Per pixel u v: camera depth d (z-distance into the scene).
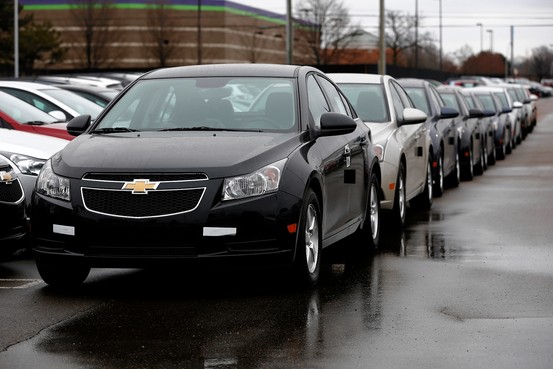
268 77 17.84
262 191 15.00
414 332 12.86
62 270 16.02
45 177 15.70
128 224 14.83
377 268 18.17
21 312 14.32
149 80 18.20
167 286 16.38
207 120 17.06
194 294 15.65
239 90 17.59
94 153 15.62
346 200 18.20
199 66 18.59
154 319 13.77
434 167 31.16
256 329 13.08
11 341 12.48
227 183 14.88
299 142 16.36
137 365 11.24
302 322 13.52
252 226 14.86
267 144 15.78
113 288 16.23
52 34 157.62
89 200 15.10
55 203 15.27
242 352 11.83
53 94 30.09
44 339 12.59
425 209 28.17
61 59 161.00
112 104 17.88
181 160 15.07
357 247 20.25
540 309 14.30
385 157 22.81
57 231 15.25
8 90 29.56
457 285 16.30
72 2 172.50
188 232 14.73
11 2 152.38
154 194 14.85
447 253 19.95
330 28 172.50
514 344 12.15
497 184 36.81
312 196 15.96
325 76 19.69
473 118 41.06
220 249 14.81
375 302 14.90
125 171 15.02
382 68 86.75
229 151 15.37
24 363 11.37
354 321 13.56
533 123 86.94
